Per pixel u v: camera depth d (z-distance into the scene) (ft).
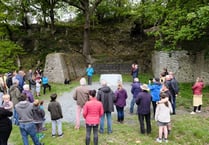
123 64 92.89
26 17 101.91
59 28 106.93
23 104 28.19
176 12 62.08
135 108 47.26
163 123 32.63
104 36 107.96
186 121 40.06
